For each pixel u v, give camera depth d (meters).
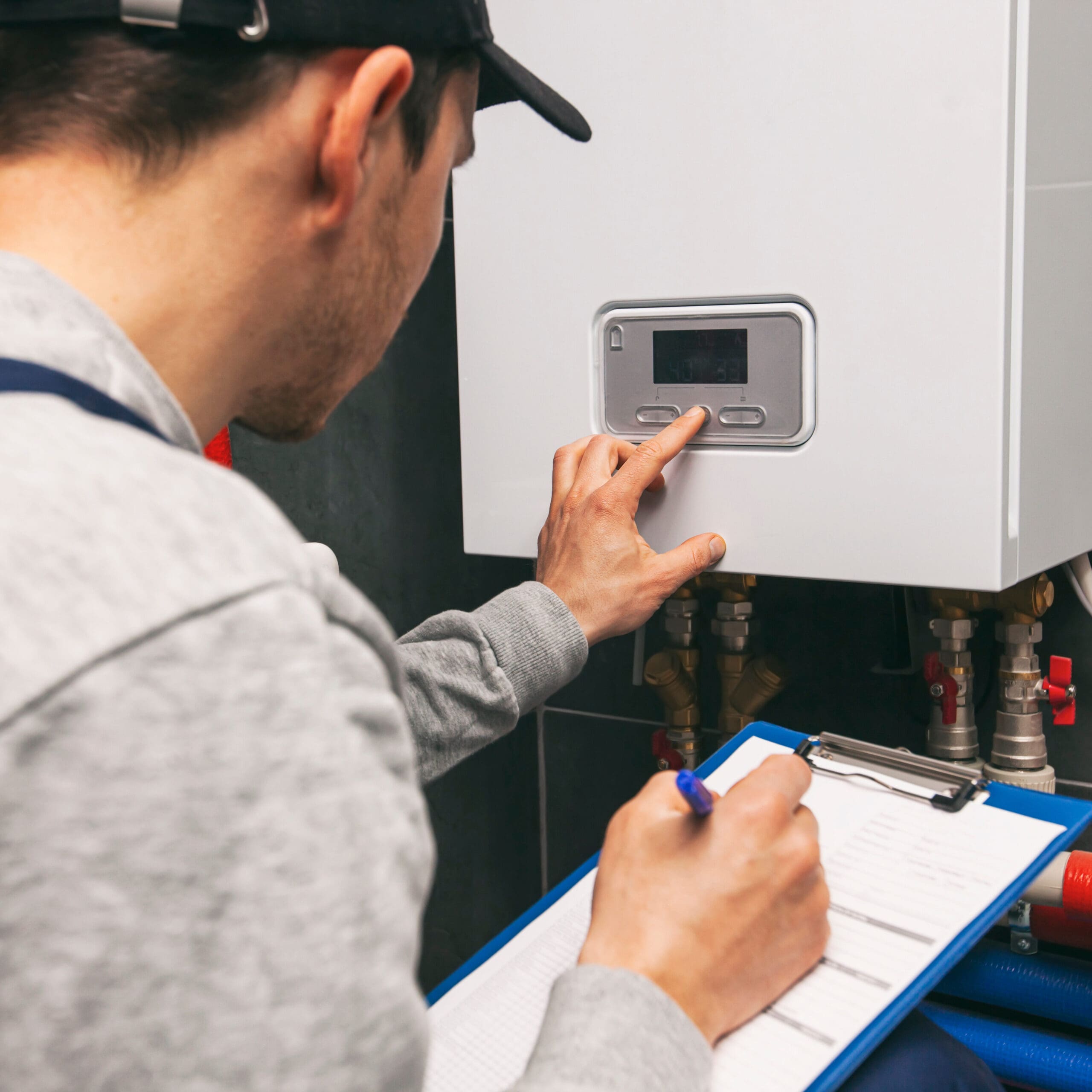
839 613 1.03
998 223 0.65
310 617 0.29
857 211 0.70
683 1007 0.43
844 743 0.71
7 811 0.24
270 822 0.27
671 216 0.77
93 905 0.25
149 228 0.38
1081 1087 0.75
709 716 1.12
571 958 0.60
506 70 0.47
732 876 0.46
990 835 0.60
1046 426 0.75
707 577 0.96
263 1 0.36
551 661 0.75
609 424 0.83
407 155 0.44
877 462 0.72
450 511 1.20
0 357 0.30
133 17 0.35
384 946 0.29
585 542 0.77
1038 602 0.85
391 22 0.39
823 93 0.70
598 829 1.21
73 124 0.37
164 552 0.27
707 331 0.77
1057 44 0.71
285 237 0.40
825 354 0.73
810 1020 0.50
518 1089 0.37
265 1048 0.26
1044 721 0.96
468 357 0.88
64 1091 0.25
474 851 1.30
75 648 0.25
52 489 0.26
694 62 0.74
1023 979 0.80
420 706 0.73
